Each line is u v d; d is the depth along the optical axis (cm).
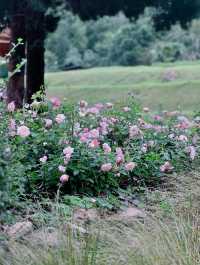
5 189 365
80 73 4056
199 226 405
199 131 785
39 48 1021
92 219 444
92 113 701
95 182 560
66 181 525
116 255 358
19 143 505
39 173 539
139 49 4706
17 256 346
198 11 1139
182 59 4650
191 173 627
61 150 564
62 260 338
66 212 444
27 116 609
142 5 1072
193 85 3164
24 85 1006
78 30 4650
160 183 621
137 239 380
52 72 4412
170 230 402
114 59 4750
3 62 518
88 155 557
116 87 3328
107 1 1039
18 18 998
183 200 506
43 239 368
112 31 4766
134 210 496
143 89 3238
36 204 459
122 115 717
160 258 350
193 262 348
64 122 596
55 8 1038
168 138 699
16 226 393
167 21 1162
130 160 597
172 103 2939
